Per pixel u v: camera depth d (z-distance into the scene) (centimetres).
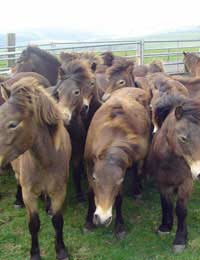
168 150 230
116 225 258
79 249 245
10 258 237
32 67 376
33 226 222
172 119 223
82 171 328
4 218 286
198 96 332
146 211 292
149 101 305
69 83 297
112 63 415
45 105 190
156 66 464
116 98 282
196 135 203
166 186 245
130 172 339
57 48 560
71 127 296
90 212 263
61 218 229
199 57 561
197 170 201
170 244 249
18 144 183
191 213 287
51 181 216
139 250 243
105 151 222
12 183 344
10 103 179
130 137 238
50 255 239
